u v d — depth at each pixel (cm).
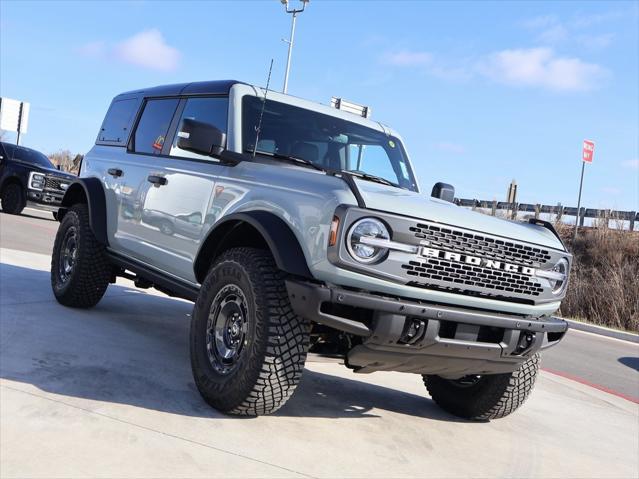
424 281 385
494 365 429
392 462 384
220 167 477
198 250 462
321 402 487
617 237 2138
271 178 427
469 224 400
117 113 684
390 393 562
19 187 1847
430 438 447
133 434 352
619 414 637
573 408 625
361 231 367
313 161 498
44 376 426
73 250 665
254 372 385
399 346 386
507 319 412
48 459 307
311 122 518
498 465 415
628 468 457
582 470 434
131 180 588
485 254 405
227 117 491
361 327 372
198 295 457
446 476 378
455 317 391
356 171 523
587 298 1745
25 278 797
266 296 387
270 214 410
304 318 391
